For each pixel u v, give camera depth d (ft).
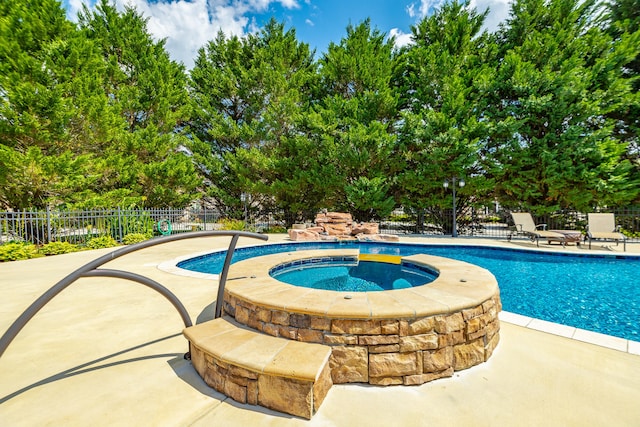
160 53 67.05
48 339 11.41
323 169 56.13
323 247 40.16
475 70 50.83
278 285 12.15
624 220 44.11
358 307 9.09
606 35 45.14
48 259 29.84
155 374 8.98
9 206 40.60
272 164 59.77
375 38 64.23
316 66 74.59
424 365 8.81
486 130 46.44
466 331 9.50
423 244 39.01
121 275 8.16
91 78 42.63
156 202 57.98
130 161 52.85
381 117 58.80
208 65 73.41
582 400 7.84
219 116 66.03
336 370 8.69
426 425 6.93
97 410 7.27
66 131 40.01
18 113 35.73
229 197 66.13
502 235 49.78
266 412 7.40
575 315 16.88
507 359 10.07
